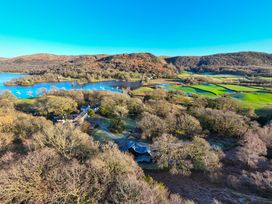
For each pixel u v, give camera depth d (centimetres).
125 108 7819
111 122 6625
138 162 4712
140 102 8631
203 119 6675
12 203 2436
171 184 4016
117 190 2562
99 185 2642
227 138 6119
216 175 4284
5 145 4231
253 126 6075
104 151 3750
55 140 3928
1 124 5109
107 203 2442
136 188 2528
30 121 5422
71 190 2495
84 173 2784
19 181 2583
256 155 4591
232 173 4378
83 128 6022
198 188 3909
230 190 3856
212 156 4444
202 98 9481
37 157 2869
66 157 3628
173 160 4472
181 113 7325
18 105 9462
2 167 3058
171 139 4866
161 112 7381
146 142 5478
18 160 3081
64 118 7269
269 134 5372
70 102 8706
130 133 6050
